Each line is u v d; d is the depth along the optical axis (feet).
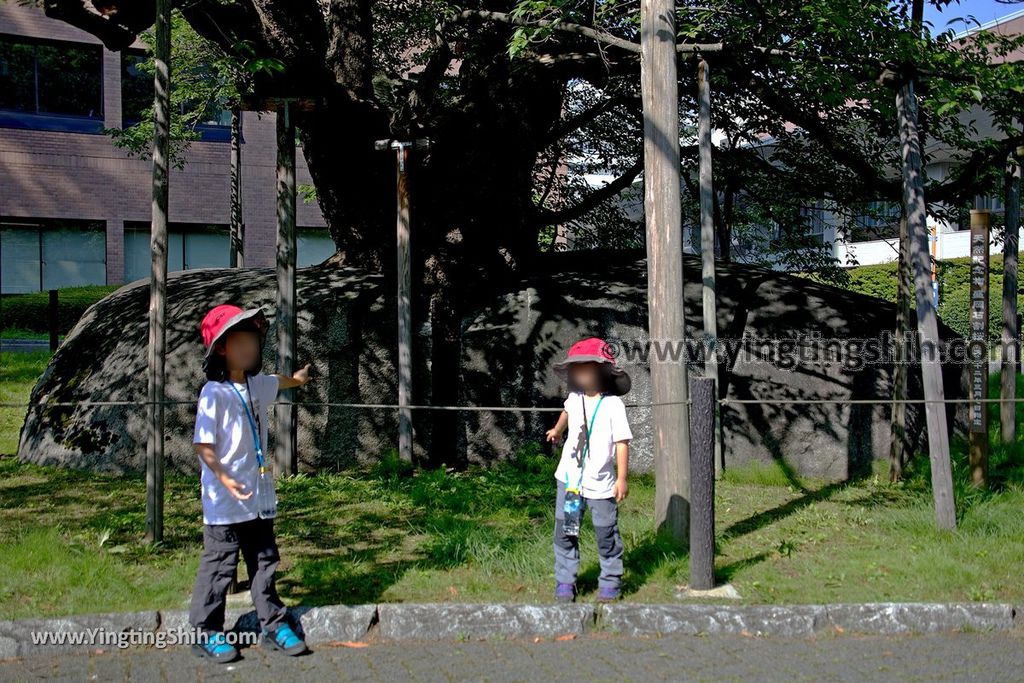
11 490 26.37
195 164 79.82
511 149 34.45
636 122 45.78
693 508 18.35
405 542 21.48
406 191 29.50
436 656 15.79
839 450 29.25
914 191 23.76
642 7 21.91
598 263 36.32
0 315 55.42
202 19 31.19
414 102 33.04
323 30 33.17
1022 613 17.52
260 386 16.21
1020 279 67.92
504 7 33.94
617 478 17.66
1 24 73.82
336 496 25.95
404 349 29.50
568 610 16.93
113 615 16.26
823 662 15.62
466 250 33.24
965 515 23.04
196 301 31.86
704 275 28.55
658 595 18.07
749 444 29.68
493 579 18.75
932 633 17.13
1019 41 29.84
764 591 18.28
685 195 47.03
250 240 82.17
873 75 27.73
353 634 16.51
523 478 28.84
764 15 28.73
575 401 17.99
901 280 29.01
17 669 15.17
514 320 32.09
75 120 77.20
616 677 14.89
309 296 31.63
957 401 22.39
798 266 47.34
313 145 34.30
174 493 26.27
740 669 15.26
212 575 15.43
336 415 30.60
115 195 78.38
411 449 29.73
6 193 74.84
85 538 21.08
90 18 30.45
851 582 18.81
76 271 78.48
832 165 42.52
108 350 31.58
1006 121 31.42
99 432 29.73
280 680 14.73
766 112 41.55
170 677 14.84
